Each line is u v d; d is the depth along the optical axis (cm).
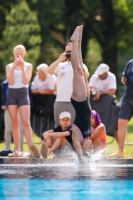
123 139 2702
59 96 2623
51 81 2956
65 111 2584
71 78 2617
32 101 2942
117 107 2966
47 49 10556
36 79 2992
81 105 2230
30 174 1931
